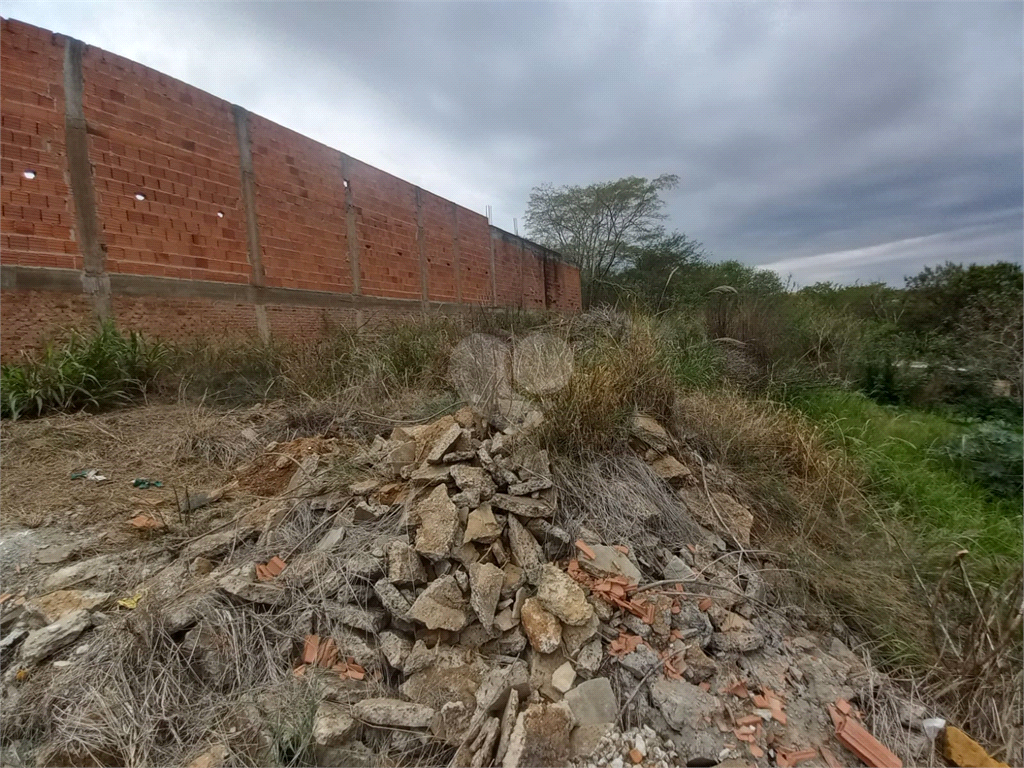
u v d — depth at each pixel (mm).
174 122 5203
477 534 1933
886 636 1955
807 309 7598
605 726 1416
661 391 3250
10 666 1538
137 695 1460
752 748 1392
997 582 2205
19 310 4129
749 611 1966
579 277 17297
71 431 3197
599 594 1845
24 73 4133
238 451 3156
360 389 3865
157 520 2334
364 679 1589
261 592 1776
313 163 6875
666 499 2520
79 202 4469
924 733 1529
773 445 3459
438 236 9633
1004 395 5508
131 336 4246
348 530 2123
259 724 1386
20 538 2160
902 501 3271
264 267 6188
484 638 1708
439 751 1376
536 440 2523
